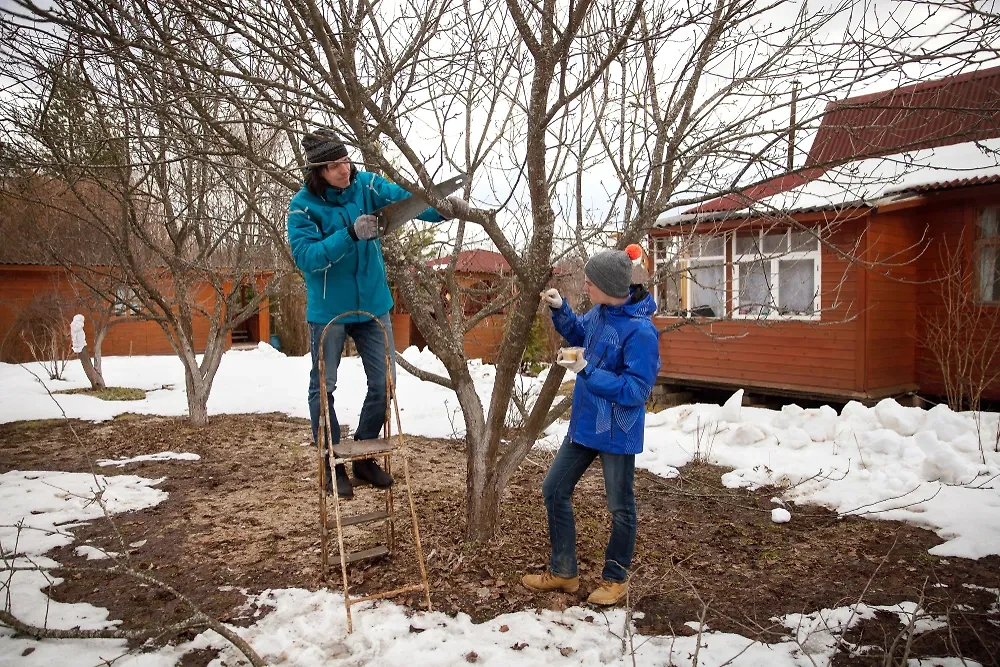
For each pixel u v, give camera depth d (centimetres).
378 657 283
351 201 347
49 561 392
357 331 369
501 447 626
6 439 717
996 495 465
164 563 387
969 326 1006
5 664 279
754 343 1181
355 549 398
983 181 936
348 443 349
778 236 1131
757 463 569
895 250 1064
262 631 307
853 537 421
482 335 1836
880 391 1053
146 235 696
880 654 286
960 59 275
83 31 243
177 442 702
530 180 332
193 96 300
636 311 312
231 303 797
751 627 310
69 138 391
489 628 305
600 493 513
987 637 297
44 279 1648
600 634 300
